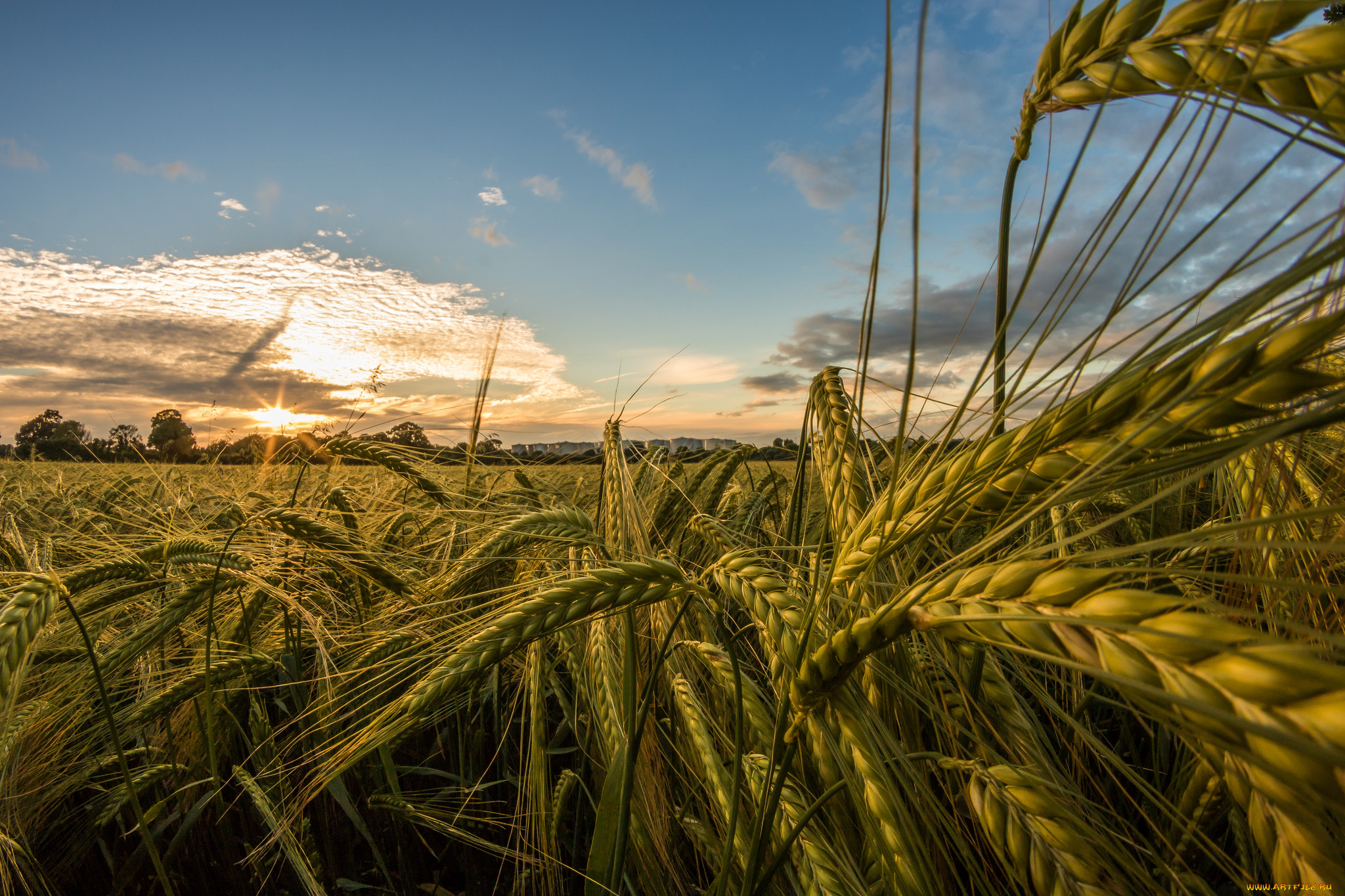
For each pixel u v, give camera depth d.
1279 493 1.27
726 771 1.74
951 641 1.58
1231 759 0.72
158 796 2.94
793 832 1.24
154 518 3.97
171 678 3.27
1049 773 1.37
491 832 2.81
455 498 3.63
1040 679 2.06
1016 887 1.33
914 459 1.16
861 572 1.08
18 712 2.51
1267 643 0.61
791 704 1.19
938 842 1.23
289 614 2.98
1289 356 0.61
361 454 3.63
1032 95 1.49
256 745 2.84
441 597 2.62
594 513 4.25
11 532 3.88
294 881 2.68
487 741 3.24
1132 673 0.67
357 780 3.03
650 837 2.04
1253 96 0.71
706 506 4.14
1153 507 2.32
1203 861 1.55
